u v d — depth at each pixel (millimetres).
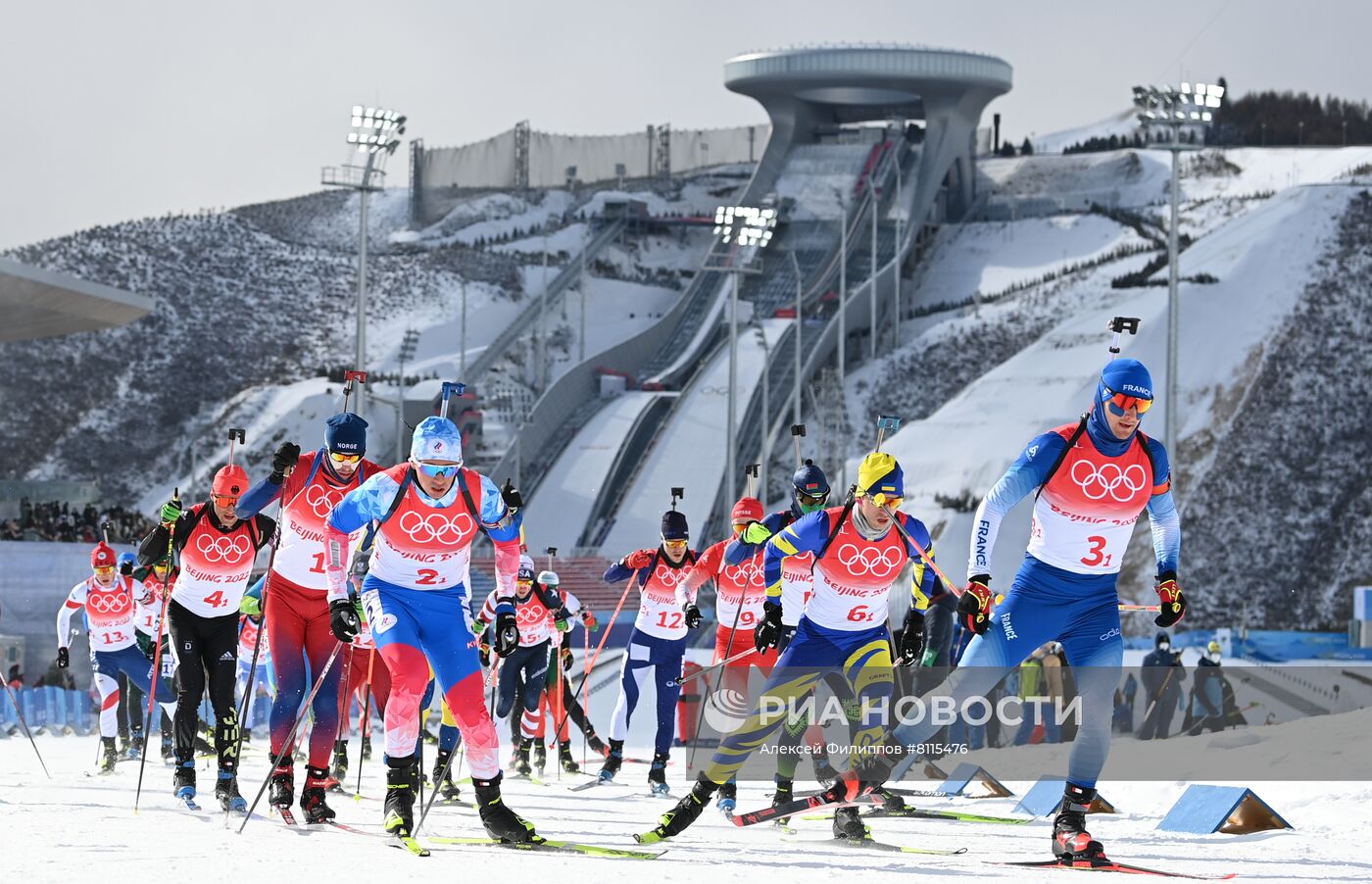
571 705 15398
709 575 12250
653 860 6887
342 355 121062
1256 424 76688
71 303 47750
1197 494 72312
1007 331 101812
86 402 111875
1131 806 9891
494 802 7289
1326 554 68938
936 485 68062
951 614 14531
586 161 178125
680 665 13188
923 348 99938
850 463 80312
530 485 78625
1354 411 77875
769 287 111125
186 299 127688
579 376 88812
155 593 13289
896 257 112562
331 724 8383
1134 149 159125
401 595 7324
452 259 138000
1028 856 7320
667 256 143750
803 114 133000
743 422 82688
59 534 40688
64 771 13078
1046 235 130375
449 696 7312
